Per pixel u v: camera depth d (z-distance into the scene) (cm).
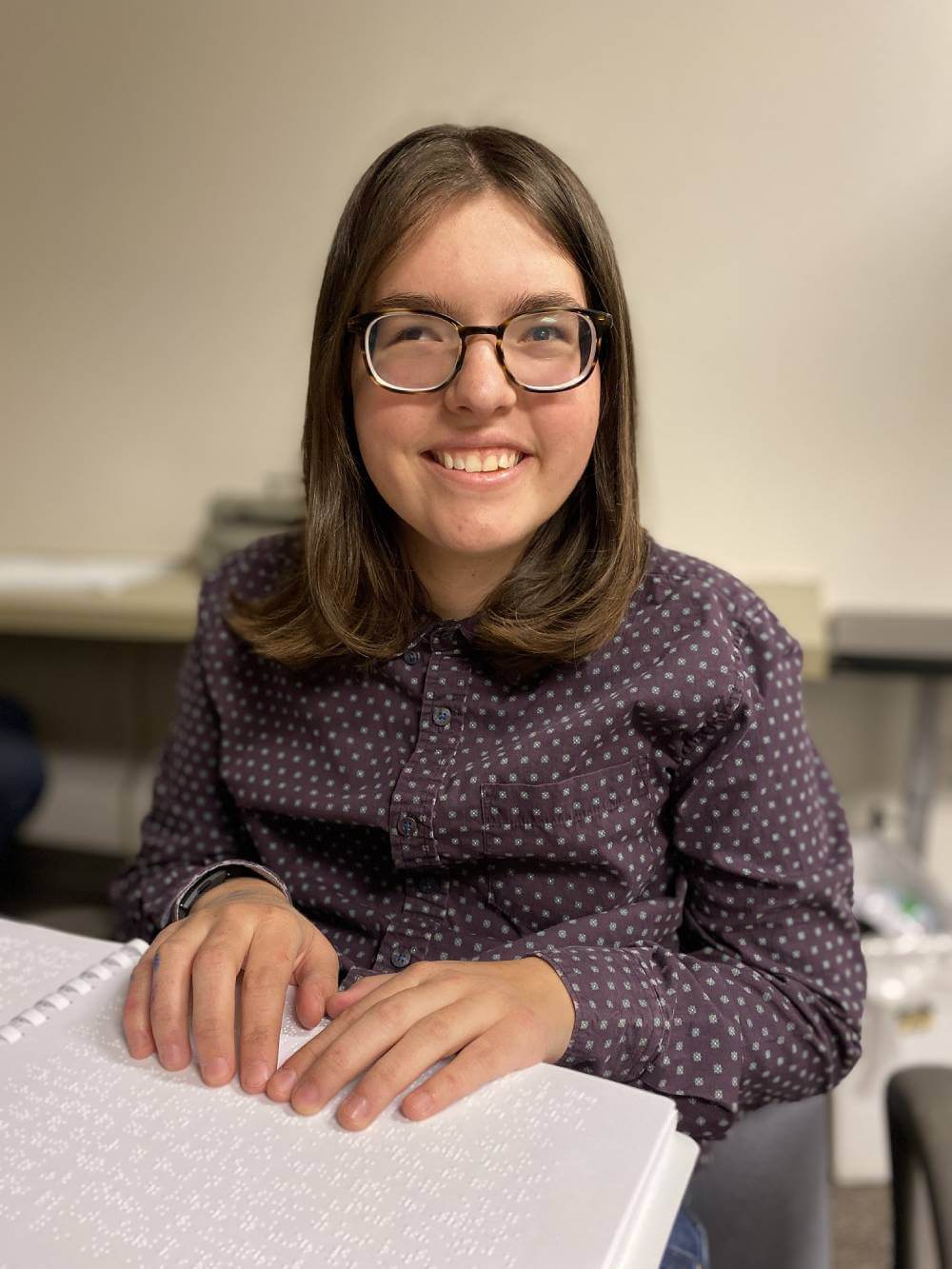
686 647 85
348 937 93
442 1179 50
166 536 242
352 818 89
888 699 221
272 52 213
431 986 64
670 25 197
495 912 89
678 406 212
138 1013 63
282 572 105
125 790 260
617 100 202
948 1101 77
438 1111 55
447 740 89
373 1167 51
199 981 65
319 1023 64
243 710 99
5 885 248
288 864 96
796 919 87
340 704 94
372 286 81
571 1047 69
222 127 219
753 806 86
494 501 81
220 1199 49
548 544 90
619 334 86
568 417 80
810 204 200
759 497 214
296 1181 50
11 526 250
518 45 203
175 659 253
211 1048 60
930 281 201
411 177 79
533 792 84
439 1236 47
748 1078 81
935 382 205
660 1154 53
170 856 104
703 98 199
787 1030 82
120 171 226
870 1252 152
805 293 204
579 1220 48
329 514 91
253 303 226
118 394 237
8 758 235
